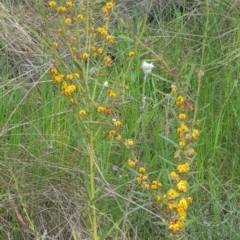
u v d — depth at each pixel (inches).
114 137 69.7
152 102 92.5
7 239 78.2
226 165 87.7
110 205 79.6
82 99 68.1
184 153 66.9
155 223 74.3
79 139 71.0
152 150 86.5
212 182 81.7
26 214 73.8
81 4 76.1
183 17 110.3
